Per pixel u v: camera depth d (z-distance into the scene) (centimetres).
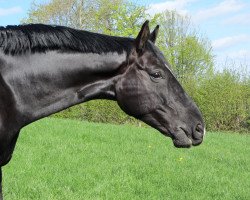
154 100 491
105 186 995
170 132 495
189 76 3753
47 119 2298
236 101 3114
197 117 499
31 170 1095
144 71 491
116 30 3694
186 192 997
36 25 498
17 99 479
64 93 493
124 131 2012
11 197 877
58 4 4631
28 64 482
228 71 3203
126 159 1341
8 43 480
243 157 1565
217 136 2292
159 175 1147
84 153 1398
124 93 493
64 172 1114
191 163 1359
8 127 475
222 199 964
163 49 4278
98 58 492
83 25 4559
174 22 4869
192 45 4331
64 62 489
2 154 481
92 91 495
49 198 877
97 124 2306
